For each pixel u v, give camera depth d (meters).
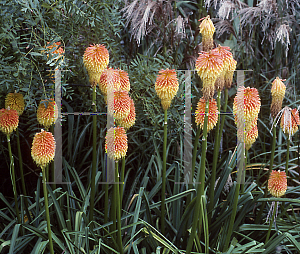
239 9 3.05
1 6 1.45
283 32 2.70
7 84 1.49
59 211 1.74
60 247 1.63
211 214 1.87
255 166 2.75
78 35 2.06
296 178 2.56
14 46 1.48
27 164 2.50
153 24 2.73
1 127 1.59
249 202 1.80
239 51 3.17
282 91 1.89
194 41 2.91
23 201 1.82
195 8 3.11
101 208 2.27
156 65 2.34
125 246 1.70
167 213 2.00
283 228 1.95
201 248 1.79
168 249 1.71
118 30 2.22
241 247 1.68
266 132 2.99
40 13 1.55
